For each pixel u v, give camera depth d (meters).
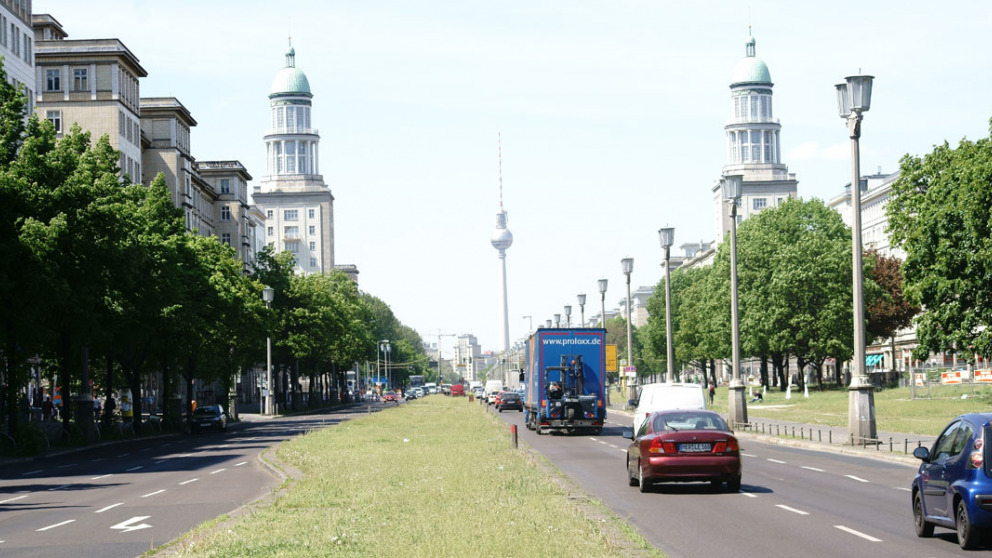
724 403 90.31
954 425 16.80
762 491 25.02
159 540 17.98
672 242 66.50
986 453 15.53
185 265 71.25
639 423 38.00
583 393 54.88
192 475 33.53
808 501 22.81
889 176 153.62
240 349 87.75
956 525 15.91
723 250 105.81
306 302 111.62
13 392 49.00
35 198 48.69
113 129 101.44
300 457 35.97
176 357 73.69
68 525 20.92
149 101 121.69
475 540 15.29
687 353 134.62
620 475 30.00
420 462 32.38
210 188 142.38
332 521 18.20
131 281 53.59
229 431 73.69
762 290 95.94
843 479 28.14
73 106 101.38
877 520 19.50
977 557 15.03
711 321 105.00
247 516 19.59
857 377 39.56
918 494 17.47
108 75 101.62
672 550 15.88
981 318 55.28
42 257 47.56
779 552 15.63
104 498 26.86
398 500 21.62
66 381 56.38
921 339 57.75
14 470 40.34
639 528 18.45
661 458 24.16
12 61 82.62
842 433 49.16
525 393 62.00
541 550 14.37
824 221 98.75
